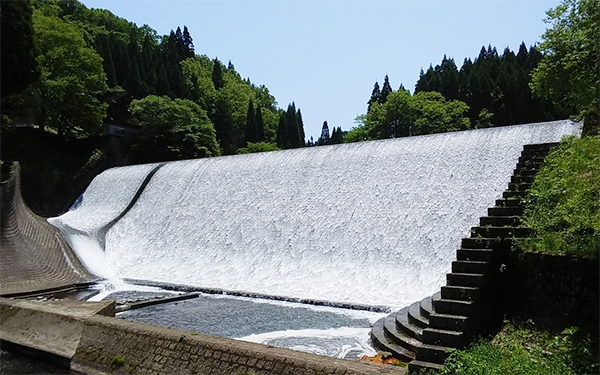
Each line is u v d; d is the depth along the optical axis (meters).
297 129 78.31
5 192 24.64
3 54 26.08
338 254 20.25
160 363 9.91
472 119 57.00
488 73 59.97
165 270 24.22
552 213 10.82
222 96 67.25
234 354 8.99
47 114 37.75
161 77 56.88
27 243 23.95
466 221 18.11
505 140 19.52
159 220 28.62
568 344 8.32
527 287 10.10
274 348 8.97
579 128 17.72
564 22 16.61
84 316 12.26
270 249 22.47
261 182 26.48
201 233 25.95
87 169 37.28
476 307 9.23
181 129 45.72
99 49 50.53
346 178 23.19
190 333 10.23
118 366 10.53
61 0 74.69
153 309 17.38
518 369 7.24
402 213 20.00
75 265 24.50
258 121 69.69
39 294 19.86
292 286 19.50
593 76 14.80
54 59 38.38
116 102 48.97
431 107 48.50
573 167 10.96
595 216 9.78
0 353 13.01
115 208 32.19
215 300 18.73
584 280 9.09
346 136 59.28
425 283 17.14
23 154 35.47
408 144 22.56
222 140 63.59
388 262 18.75
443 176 20.17
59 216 32.78
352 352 11.97
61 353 11.72
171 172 32.22
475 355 7.85
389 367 7.90
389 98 51.31
